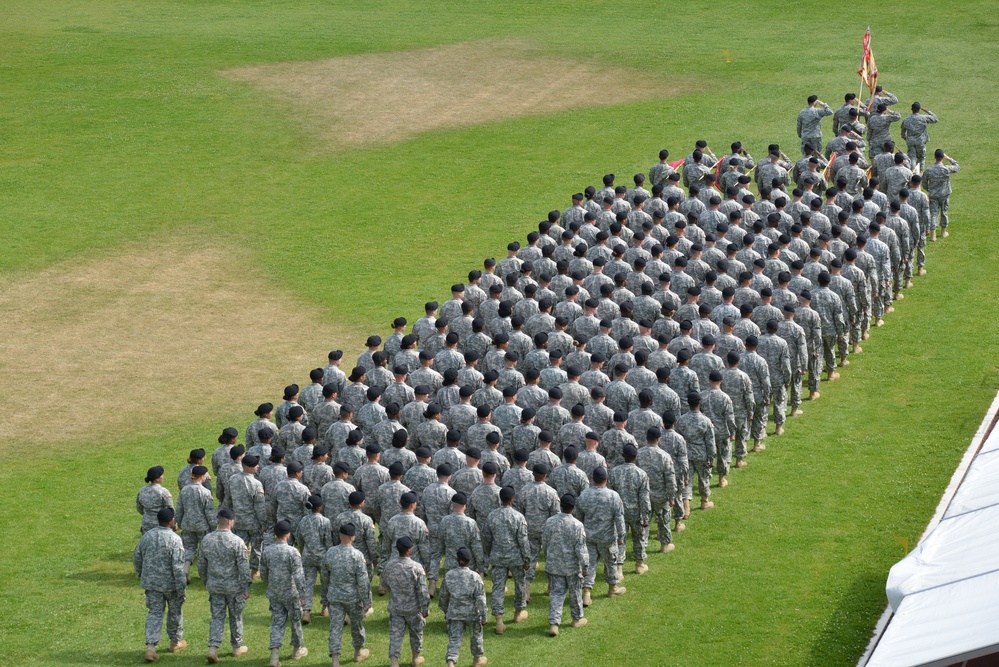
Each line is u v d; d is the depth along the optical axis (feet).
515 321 95.14
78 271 134.41
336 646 68.39
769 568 76.18
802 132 140.97
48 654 70.33
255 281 131.03
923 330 108.99
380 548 77.51
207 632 73.20
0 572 79.20
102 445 97.86
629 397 85.51
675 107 176.65
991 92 172.86
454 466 77.66
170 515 70.03
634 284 104.27
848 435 92.73
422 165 161.79
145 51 210.59
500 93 188.34
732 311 96.27
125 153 168.35
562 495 75.31
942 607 55.62
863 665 65.31
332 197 152.97
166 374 110.63
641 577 76.84
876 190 125.49
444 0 241.55
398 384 88.43
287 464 78.69
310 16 232.12
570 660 68.49
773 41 203.92
